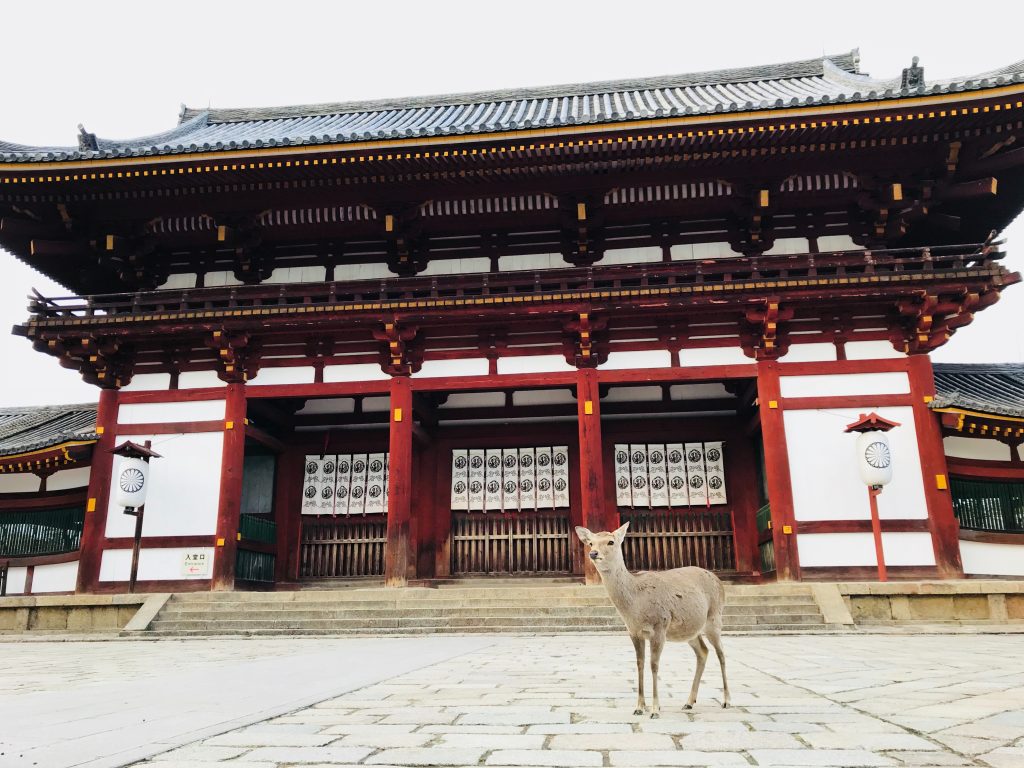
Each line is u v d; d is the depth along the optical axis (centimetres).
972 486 2041
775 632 1523
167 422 2188
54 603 1875
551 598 1775
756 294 1986
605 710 605
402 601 1805
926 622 1652
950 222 2153
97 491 2136
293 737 498
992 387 2281
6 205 2198
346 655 1166
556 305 2052
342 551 2464
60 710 613
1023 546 1955
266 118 3256
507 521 2473
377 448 2542
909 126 1875
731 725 532
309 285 2161
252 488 2520
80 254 2334
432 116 3020
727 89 2995
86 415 2742
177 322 2119
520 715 582
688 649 1234
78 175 2036
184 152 1959
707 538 2383
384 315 2088
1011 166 2003
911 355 2033
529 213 2234
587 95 3184
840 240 2202
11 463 2253
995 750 440
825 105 1802
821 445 2000
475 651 1227
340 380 2200
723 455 2442
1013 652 1127
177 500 2120
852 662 994
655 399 2508
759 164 2036
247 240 2298
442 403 2591
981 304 1953
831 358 2059
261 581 2325
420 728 530
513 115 2900
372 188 2133
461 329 2191
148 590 2047
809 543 1930
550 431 2527
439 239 2342
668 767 411
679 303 2017
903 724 529
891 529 1923
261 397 2241
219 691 732
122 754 441
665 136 1897
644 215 2234
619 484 2458
